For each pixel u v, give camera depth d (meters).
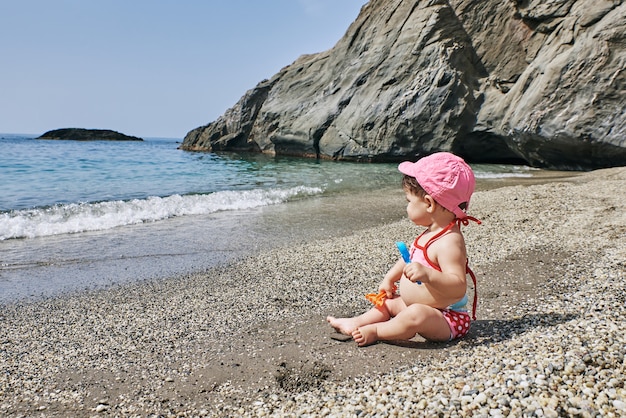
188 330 3.08
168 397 2.25
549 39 15.45
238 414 2.06
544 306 2.93
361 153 19.75
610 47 12.66
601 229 4.93
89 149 33.47
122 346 2.87
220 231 6.62
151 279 4.38
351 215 7.86
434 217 2.57
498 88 17.08
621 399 1.70
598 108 12.62
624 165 12.64
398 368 2.32
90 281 4.36
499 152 17.69
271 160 21.66
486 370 2.04
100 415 2.12
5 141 52.69
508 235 5.12
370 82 20.33
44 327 3.24
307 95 24.83
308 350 2.64
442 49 17.80
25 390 2.36
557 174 12.88
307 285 3.99
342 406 1.99
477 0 17.86
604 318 2.48
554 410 1.68
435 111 17.50
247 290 3.92
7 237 6.23
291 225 7.02
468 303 3.16
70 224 6.99
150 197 9.67
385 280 2.84
